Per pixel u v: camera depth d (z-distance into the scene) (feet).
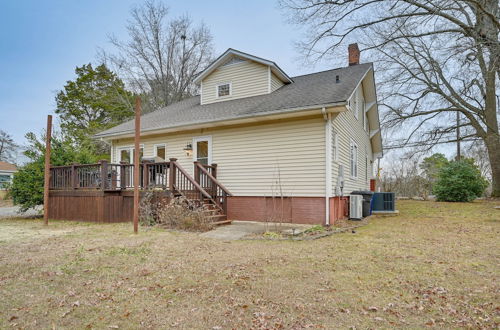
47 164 29.35
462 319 8.93
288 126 30.32
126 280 12.44
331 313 9.34
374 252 16.74
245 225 28.48
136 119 24.13
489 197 57.98
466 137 60.75
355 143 40.81
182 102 52.29
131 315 9.36
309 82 39.04
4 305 10.11
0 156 116.37
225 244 19.08
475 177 52.65
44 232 24.40
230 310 9.61
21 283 12.15
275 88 38.99
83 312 9.59
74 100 91.81
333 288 11.35
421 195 71.46
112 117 88.53
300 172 29.40
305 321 8.86
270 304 10.00
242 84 39.47
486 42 37.37
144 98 83.97
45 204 28.89
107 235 22.45
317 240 20.44
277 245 18.75
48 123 29.60
